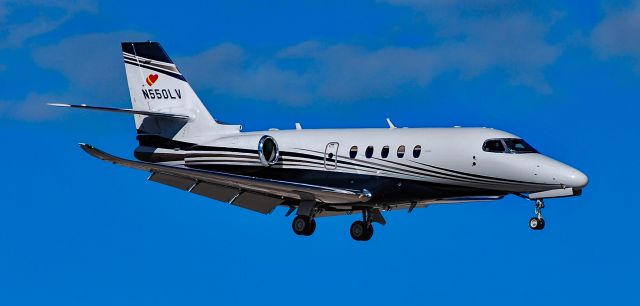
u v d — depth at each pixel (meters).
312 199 119.00
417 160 114.69
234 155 123.12
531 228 113.00
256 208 121.62
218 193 118.12
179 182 115.69
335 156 119.12
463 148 112.56
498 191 113.31
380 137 117.75
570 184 108.81
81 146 102.00
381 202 117.69
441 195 115.12
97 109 119.56
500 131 113.62
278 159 121.94
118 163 108.25
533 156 111.00
